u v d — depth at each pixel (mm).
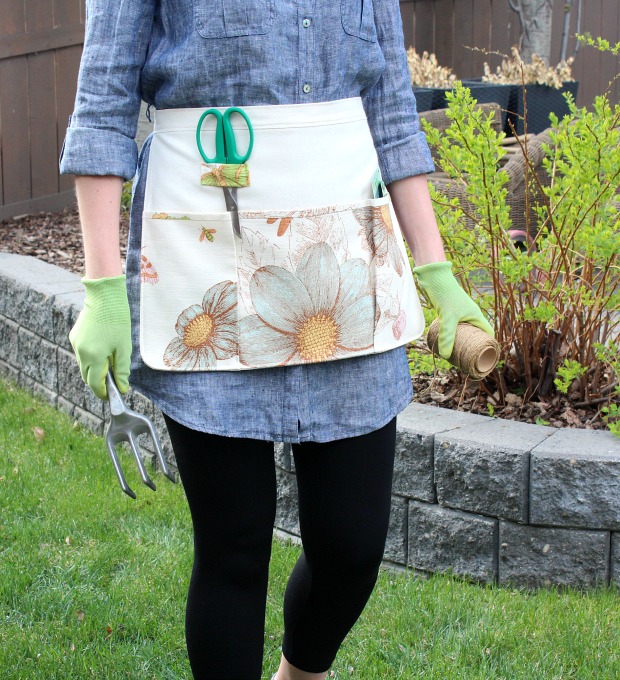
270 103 1710
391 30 1930
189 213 1713
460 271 3355
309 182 1731
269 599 2775
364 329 1807
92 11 1708
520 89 7305
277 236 1720
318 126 1738
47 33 7023
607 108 3227
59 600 2750
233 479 1773
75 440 4125
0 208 6969
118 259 1725
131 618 2654
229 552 1807
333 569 1899
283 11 1693
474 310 1936
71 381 4418
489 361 1912
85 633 2570
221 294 1722
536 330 3432
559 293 3334
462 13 8836
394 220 1877
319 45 1734
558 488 2766
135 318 1790
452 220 3367
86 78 1697
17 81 6949
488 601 2736
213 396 1743
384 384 1862
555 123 3387
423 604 2715
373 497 1875
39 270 5051
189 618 1832
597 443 2834
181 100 1718
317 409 1801
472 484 2854
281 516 3236
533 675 2359
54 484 3598
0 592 2799
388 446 1903
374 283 1815
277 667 2443
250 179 1707
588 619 2594
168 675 2426
